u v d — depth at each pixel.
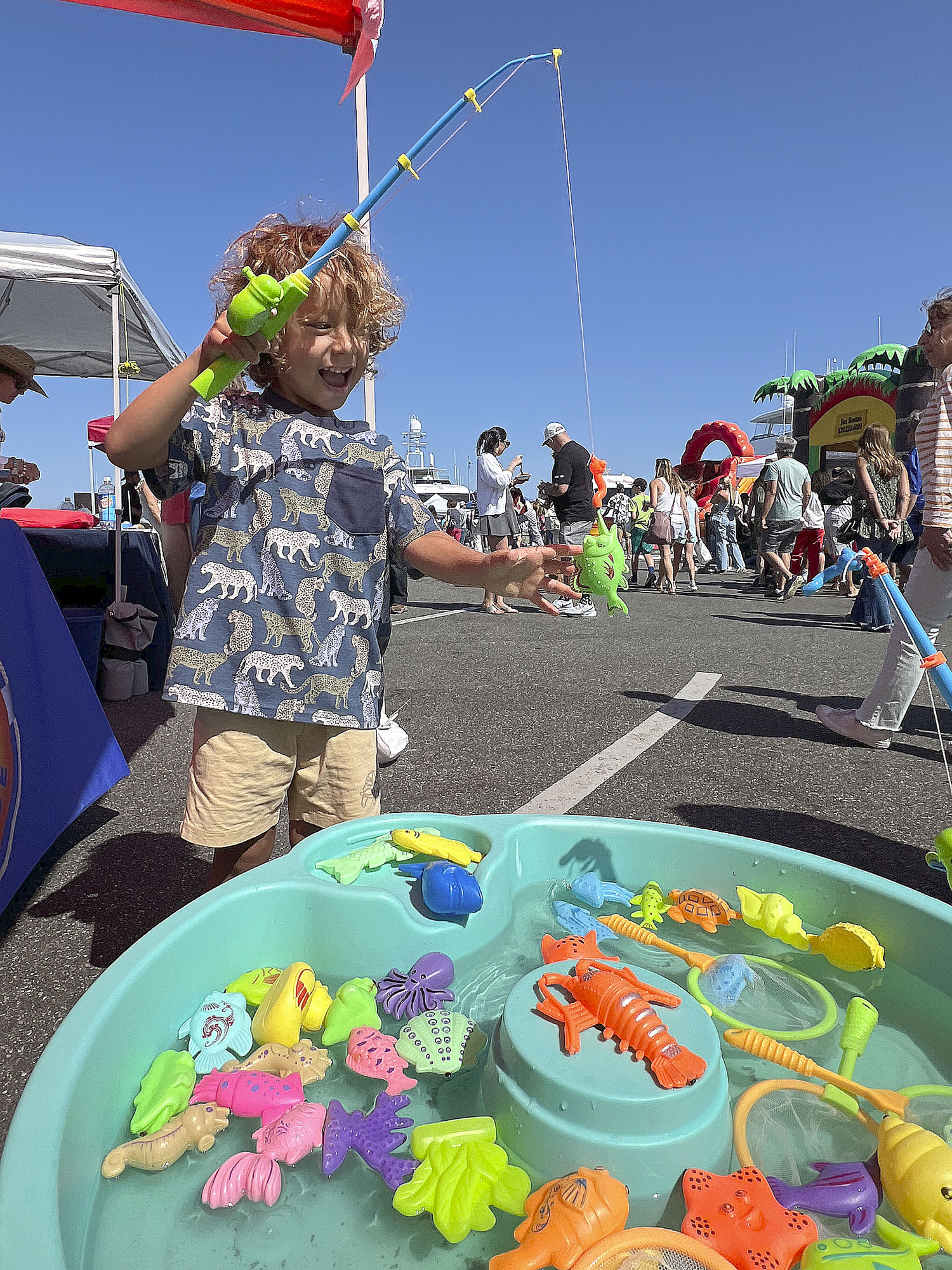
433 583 12.12
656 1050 0.93
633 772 2.71
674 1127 0.88
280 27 2.54
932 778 2.68
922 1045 1.13
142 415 1.24
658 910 1.43
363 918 1.28
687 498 10.24
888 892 1.27
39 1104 0.81
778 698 3.87
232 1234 0.82
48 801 1.89
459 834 1.54
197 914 1.18
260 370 1.55
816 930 1.37
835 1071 1.05
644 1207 0.85
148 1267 0.77
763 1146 0.94
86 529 4.46
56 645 2.09
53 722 1.98
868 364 14.53
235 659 1.44
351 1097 1.02
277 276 1.45
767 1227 0.79
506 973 1.31
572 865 1.55
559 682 4.23
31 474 4.92
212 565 1.47
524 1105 0.92
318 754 1.56
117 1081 0.97
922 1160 0.84
